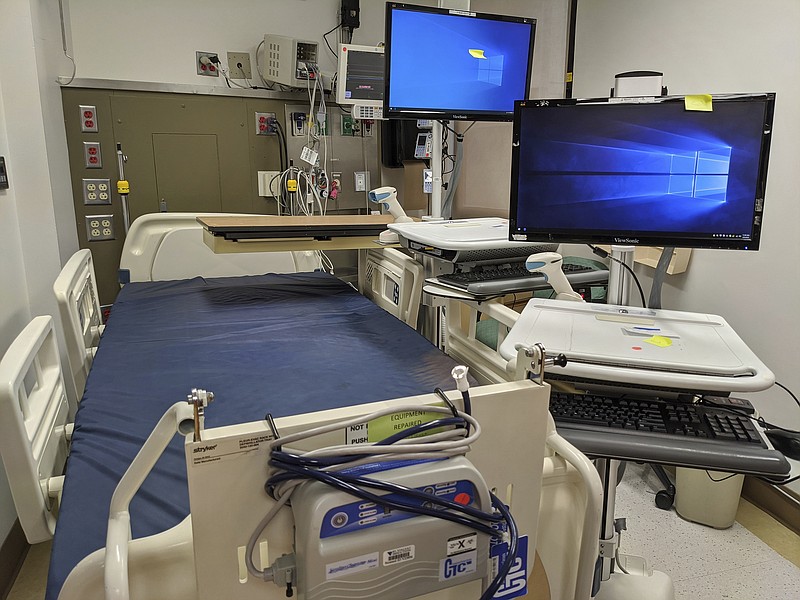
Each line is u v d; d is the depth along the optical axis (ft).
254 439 2.11
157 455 2.27
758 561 6.43
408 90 6.07
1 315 6.27
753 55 6.83
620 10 8.69
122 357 5.45
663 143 3.88
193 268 8.85
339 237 7.07
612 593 5.05
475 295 4.69
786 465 3.20
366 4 10.74
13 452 3.40
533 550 2.89
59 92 8.24
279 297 7.63
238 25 9.78
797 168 6.43
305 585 2.10
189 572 2.35
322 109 9.93
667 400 3.88
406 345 5.73
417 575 2.26
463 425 2.40
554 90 10.05
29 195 7.18
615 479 4.69
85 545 2.83
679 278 8.15
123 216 9.00
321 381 4.81
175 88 8.96
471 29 6.15
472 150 11.69
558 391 3.98
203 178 9.43
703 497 6.94
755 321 7.06
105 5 8.87
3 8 6.80
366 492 2.08
